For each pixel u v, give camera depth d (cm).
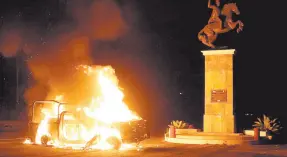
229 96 2211
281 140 2278
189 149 1756
